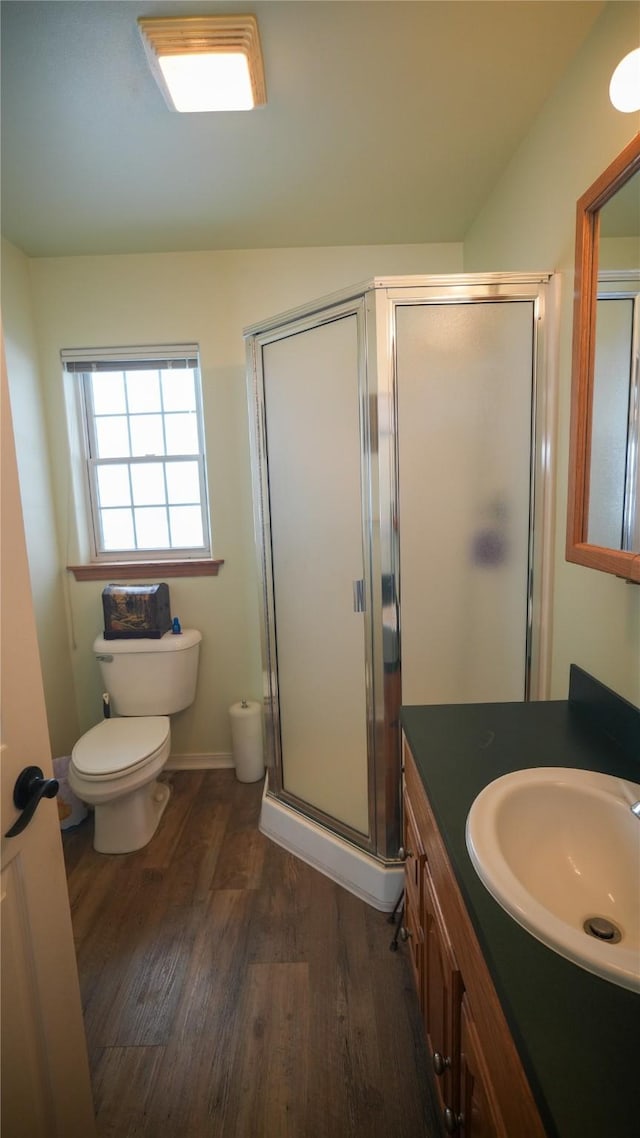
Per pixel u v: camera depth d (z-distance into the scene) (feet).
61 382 7.91
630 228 3.38
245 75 4.14
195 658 8.10
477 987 2.31
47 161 5.41
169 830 7.18
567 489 4.64
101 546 8.66
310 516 5.92
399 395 5.04
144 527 8.62
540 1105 1.56
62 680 8.10
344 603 5.75
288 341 5.76
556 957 2.02
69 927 3.17
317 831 6.31
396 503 5.15
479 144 5.36
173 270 7.72
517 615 5.36
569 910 2.73
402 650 5.38
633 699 3.75
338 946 5.20
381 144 5.31
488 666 5.44
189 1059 4.20
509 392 5.04
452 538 5.24
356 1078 4.03
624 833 2.88
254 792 8.10
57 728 7.88
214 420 8.04
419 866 3.68
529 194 5.21
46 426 7.91
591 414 3.98
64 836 7.16
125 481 8.52
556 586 5.03
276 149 5.34
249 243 7.46
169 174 5.72
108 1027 4.47
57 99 4.51
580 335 3.97
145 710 7.77
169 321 7.80
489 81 4.50
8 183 5.81
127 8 3.69
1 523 2.68
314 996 4.69
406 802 4.41
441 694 5.47
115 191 6.02
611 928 2.65
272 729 6.87
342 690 5.94
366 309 4.97
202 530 8.59
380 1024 4.42
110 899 5.93
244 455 8.10
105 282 7.72
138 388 8.32
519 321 4.94
